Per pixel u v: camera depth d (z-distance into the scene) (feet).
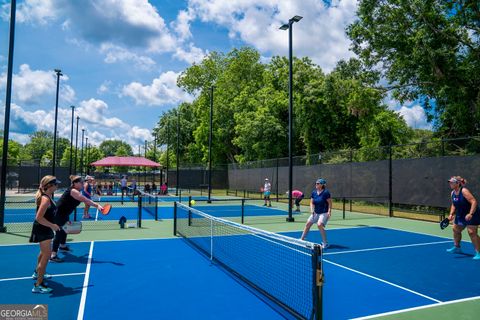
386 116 104.68
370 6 76.79
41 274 19.99
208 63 185.37
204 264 26.43
